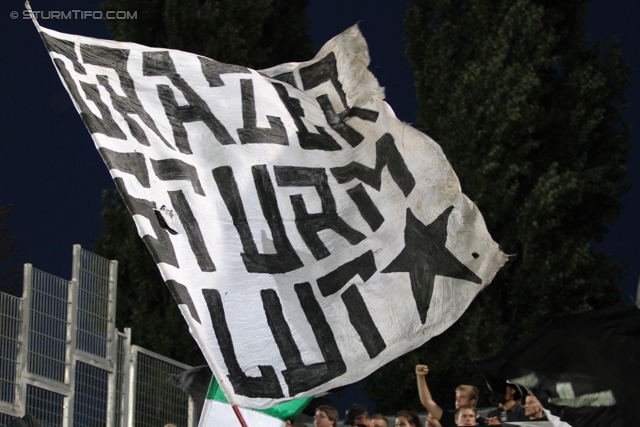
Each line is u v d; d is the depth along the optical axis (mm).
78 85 6613
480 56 19312
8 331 10883
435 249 7121
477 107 18844
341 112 7375
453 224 7168
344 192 7156
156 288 18891
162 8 20391
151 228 6359
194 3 19953
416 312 6984
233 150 7035
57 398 11367
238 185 6945
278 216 6941
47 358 11312
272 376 6500
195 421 13617
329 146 7258
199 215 6672
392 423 13891
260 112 7207
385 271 7035
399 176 7211
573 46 19906
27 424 9086
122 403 12352
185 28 19922
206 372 10562
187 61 7168
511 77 18797
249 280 6637
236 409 7387
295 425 10469
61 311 11578
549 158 19312
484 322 17953
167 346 18359
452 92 19453
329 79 7438
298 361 6590
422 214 7172
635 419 7227
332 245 6969
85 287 11969
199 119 7055
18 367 10930
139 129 6711
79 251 11938
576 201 18703
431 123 19766
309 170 7129
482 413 12094
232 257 6664
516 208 18891
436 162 7219
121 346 12477
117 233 19266
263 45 20812
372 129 7312
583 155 19391
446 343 17719
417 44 20234
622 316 7461
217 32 19938
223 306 6500
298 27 21109
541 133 19281
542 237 18547
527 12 19078
